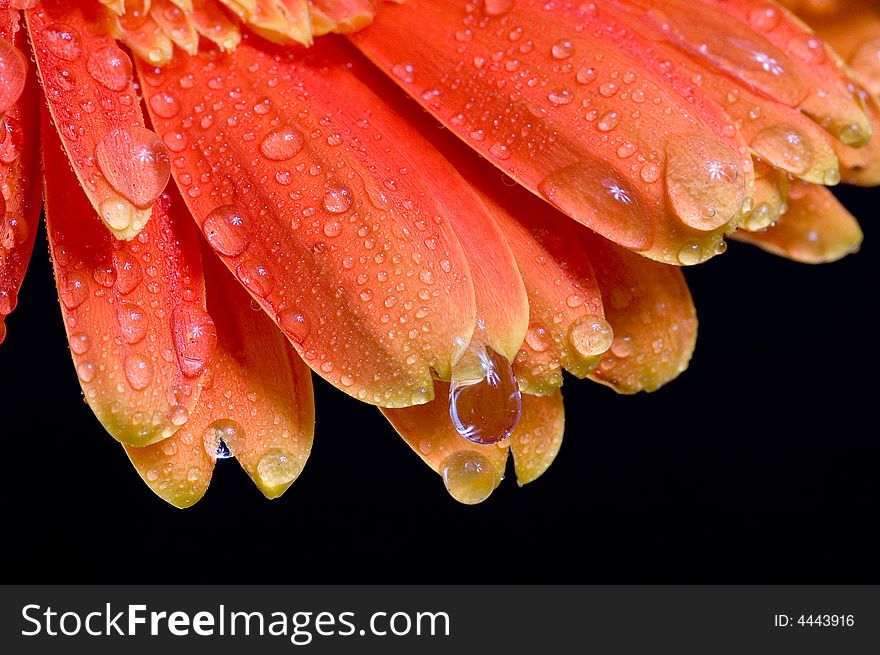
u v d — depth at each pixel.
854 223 0.18
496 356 0.16
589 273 0.16
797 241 0.18
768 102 0.16
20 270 0.16
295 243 0.15
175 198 0.16
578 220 0.15
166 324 0.16
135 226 0.15
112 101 0.15
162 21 0.16
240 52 0.16
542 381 0.16
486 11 0.16
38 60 0.15
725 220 0.15
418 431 0.16
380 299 0.15
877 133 0.17
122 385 0.15
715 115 0.16
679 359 0.17
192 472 0.16
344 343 0.15
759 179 0.16
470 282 0.15
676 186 0.15
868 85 0.17
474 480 0.16
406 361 0.15
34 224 0.16
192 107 0.16
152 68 0.16
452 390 0.16
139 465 0.16
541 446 0.17
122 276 0.15
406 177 0.16
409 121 0.16
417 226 0.15
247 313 0.16
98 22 0.16
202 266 0.16
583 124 0.16
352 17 0.16
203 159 0.16
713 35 0.16
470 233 0.16
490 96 0.16
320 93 0.16
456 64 0.16
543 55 0.16
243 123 0.16
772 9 0.16
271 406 0.16
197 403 0.16
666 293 0.17
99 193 0.15
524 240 0.16
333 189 0.15
